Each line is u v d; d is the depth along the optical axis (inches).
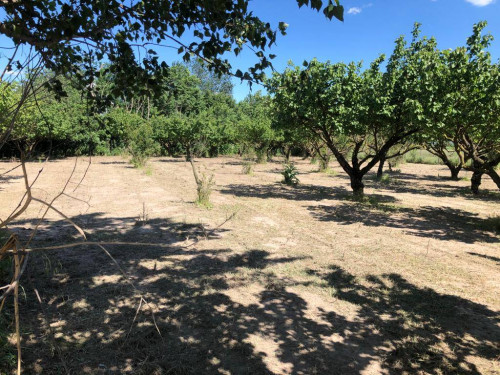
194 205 412.5
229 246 261.0
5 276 179.3
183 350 130.5
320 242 280.5
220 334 141.8
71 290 177.5
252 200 468.1
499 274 218.5
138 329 142.8
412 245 279.1
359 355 131.1
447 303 175.9
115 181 616.7
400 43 447.5
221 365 122.8
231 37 112.9
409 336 144.4
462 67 333.7
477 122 325.1
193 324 148.6
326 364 125.2
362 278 206.4
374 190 618.8
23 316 149.3
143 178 669.3
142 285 186.7
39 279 189.2
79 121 947.3
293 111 476.1
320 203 463.5
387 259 242.1
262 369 121.1
